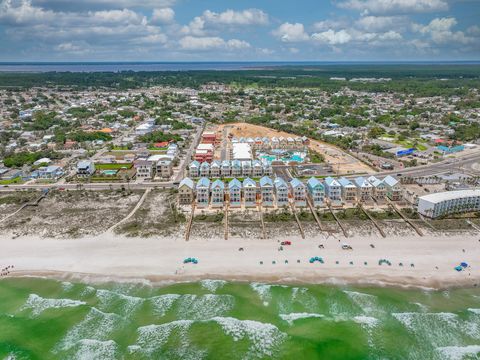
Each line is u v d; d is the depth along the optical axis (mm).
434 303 109875
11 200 185375
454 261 128875
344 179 184750
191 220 159500
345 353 92562
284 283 118500
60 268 127875
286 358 91375
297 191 175750
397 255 132125
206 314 105812
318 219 157625
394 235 145625
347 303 109688
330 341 95812
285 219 158375
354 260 129375
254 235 146500
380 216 160500
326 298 111688
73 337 98750
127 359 92062
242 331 99625
